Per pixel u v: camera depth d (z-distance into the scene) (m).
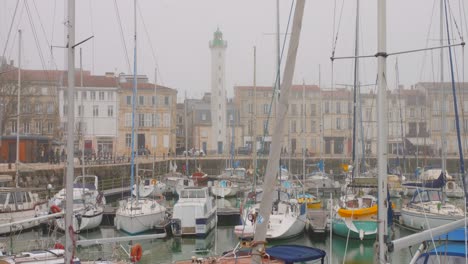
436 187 22.67
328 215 22.94
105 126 68.00
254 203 24.23
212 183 41.22
